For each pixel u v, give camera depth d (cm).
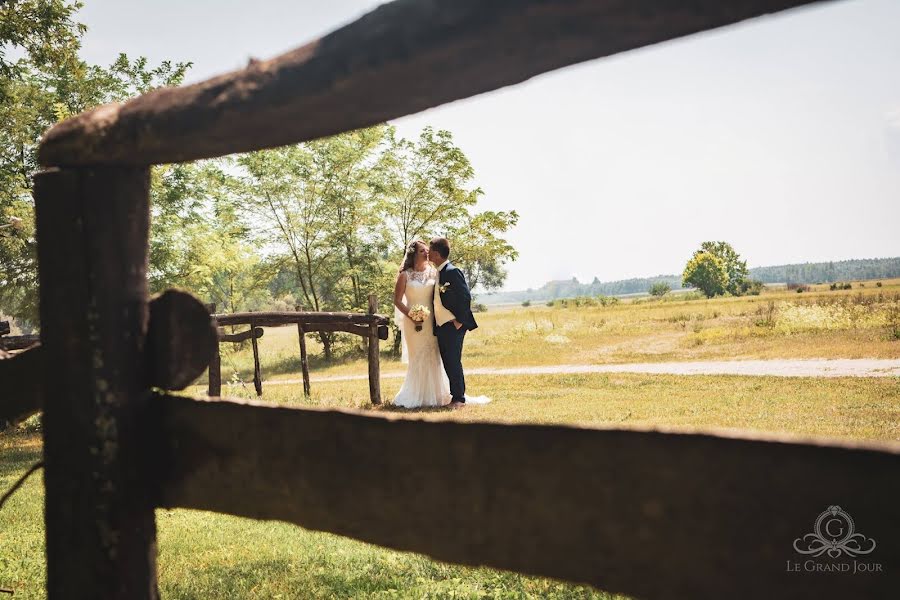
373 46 107
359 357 2633
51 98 1884
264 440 145
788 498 91
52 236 157
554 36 93
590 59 100
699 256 12338
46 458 162
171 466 160
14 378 181
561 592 340
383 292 2681
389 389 1370
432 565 391
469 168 2575
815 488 89
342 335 2703
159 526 494
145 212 164
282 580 373
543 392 1182
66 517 160
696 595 97
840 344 1725
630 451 103
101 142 149
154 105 144
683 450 99
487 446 116
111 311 156
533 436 112
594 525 105
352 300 2794
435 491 121
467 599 341
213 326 165
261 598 349
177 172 2086
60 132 155
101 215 155
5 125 1758
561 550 108
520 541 112
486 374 1645
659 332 2719
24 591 361
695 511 98
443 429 121
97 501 156
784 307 2988
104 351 155
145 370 162
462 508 118
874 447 86
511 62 101
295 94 120
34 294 1898
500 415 904
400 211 2681
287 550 428
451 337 1019
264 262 2803
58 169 158
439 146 2572
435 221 2634
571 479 108
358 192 2741
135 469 159
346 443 133
